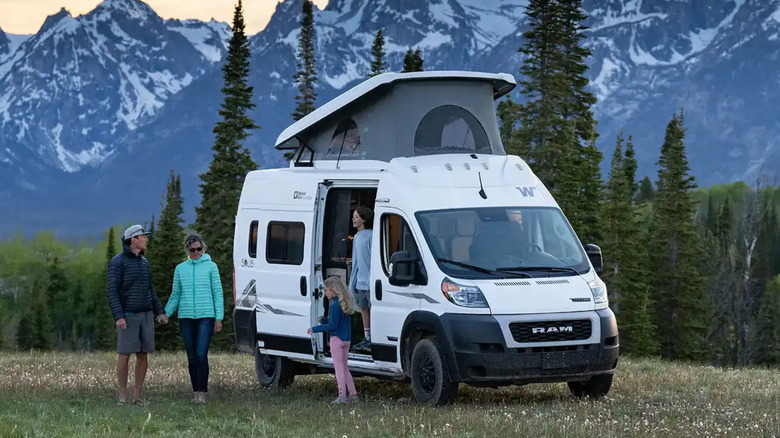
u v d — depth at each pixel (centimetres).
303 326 1625
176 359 2339
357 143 1631
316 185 1622
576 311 1386
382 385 1734
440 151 1582
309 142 1720
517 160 1570
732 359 8169
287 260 1670
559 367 1371
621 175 6962
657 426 1159
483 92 1641
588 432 1107
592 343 1391
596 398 1470
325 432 1147
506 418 1211
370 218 1552
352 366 1568
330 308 1480
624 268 6600
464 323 1355
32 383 1748
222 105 6216
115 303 1437
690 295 7200
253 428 1146
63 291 14688
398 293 1455
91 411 1298
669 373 1892
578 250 1471
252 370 2080
